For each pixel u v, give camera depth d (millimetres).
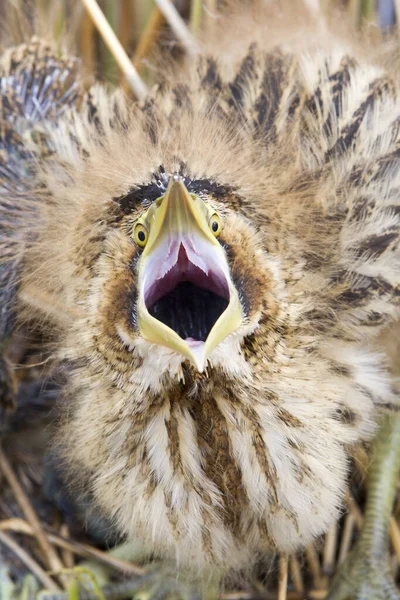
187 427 767
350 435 794
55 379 821
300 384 773
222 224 744
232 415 764
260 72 858
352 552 886
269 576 880
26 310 838
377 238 816
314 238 796
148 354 747
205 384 753
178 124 821
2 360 869
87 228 768
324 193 816
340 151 831
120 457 783
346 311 806
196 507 782
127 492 789
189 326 787
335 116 839
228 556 804
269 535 800
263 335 757
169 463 772
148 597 876
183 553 800
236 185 761
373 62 886
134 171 775
